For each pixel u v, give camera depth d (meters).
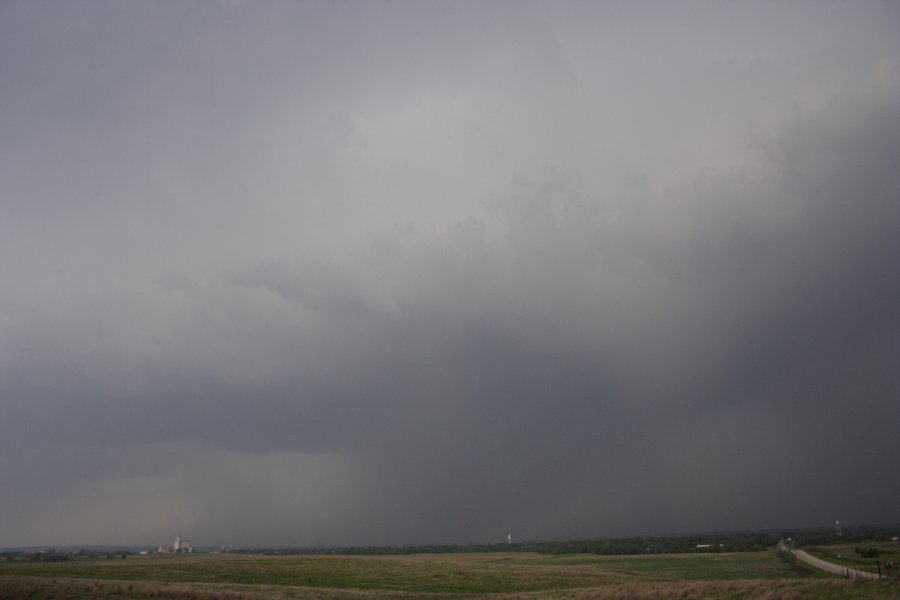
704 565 106.62
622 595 54.28
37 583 57.06
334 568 96.62
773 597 43.88
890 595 39.31
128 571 84.62
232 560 117.06
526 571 95.19
